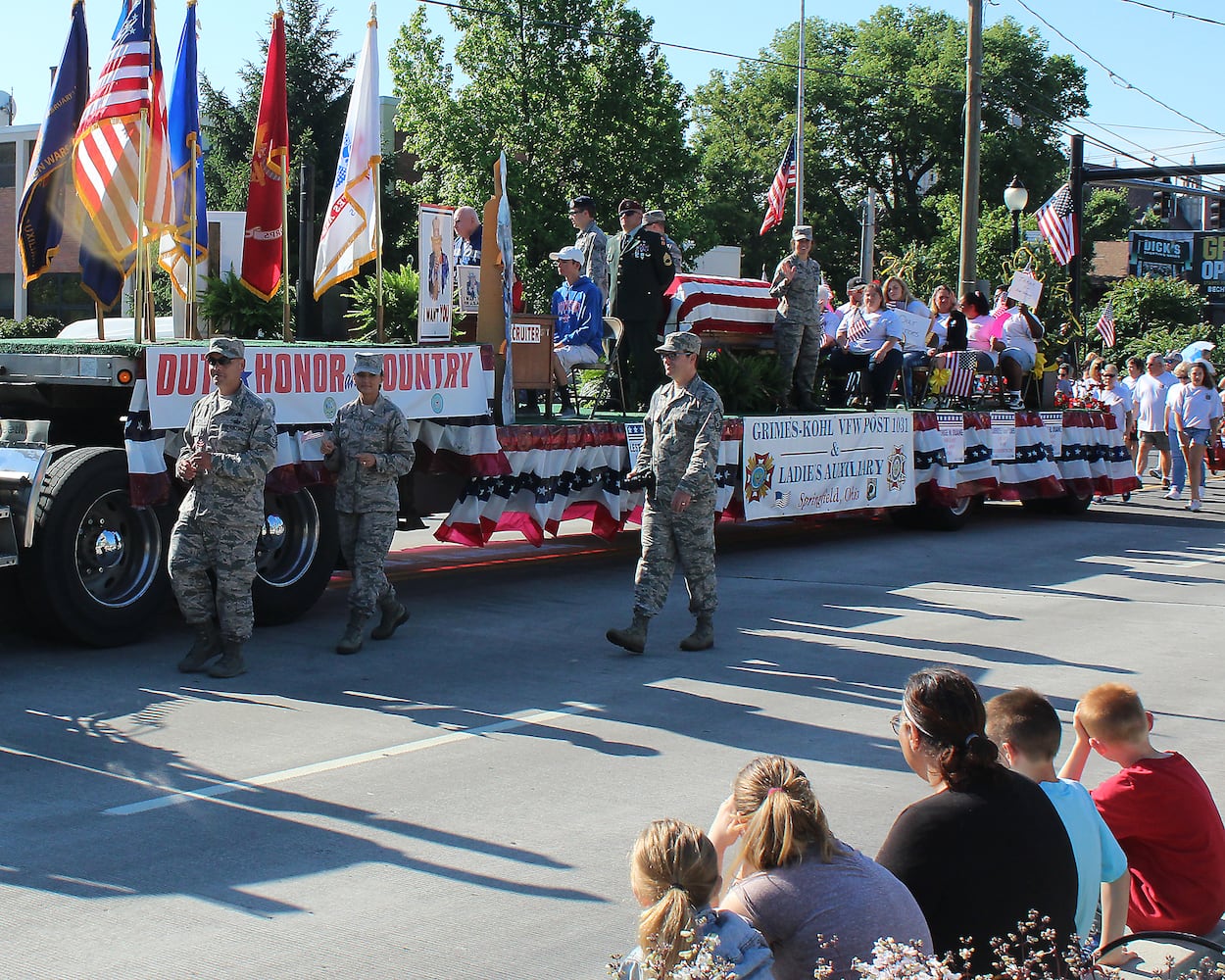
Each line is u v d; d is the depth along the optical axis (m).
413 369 9.70
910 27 64.69
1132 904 4.27
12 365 8.53
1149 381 21.55
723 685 7.94
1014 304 20.77
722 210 58.97
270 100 10.48
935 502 15.12
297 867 4.98
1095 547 14.41
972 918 3.30
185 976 4.07
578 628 9.46
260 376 8.63
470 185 38.97
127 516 8.43
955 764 3.46
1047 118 59.47
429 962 4.23
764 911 3.08
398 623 8.95
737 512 12.61
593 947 4.38
